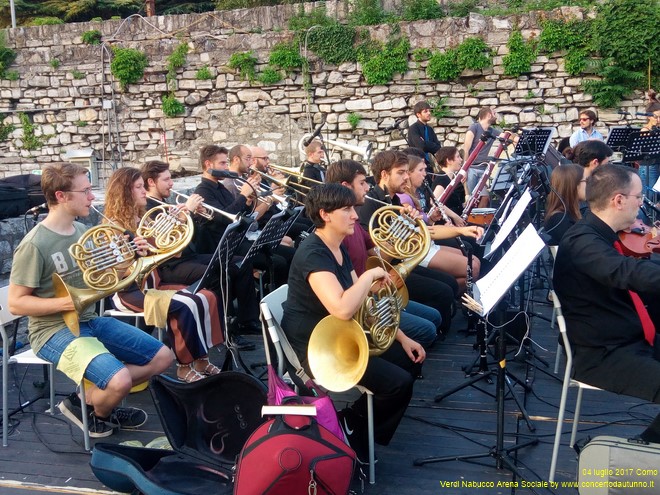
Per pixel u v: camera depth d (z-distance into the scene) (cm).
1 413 349
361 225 385
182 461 267
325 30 1127
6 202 500
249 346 441
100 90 1257
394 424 281
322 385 243
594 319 264
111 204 363
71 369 289
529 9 1070
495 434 314
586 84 1029
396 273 299
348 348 251
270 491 221
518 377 382
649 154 642
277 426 229
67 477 286
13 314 292
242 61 1170
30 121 1296
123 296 370
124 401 360
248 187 442
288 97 1168
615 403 349
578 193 413
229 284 353
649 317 267
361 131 1141
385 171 406
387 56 1102
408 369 304
